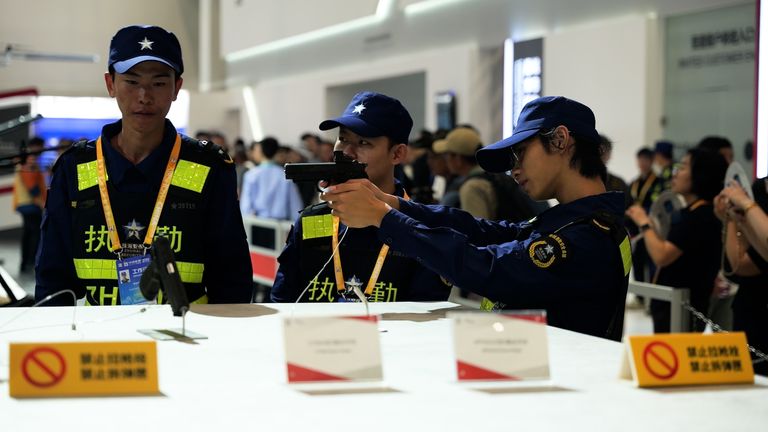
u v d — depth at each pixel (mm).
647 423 1156
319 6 15992
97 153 2424
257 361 1473
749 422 1166
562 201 2029
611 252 1926
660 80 9523
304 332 1327
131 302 2287
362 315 1354
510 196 4449
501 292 1882
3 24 18016
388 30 14250
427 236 1871
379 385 1334
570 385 1351
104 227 2395
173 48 2418
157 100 2359
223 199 2494
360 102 2518
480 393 1297
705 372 1369
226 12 19656
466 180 4594
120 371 1276
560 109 1983
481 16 12141
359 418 1160
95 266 2383
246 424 1127
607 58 9969
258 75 18859
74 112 18531
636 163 9594
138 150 2420
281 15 17312
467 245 1877
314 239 2477
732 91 8781
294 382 1311
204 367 1430
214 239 2512
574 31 10484
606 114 10008
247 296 2562
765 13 8273
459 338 1355
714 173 4133
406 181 5492
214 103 20062
